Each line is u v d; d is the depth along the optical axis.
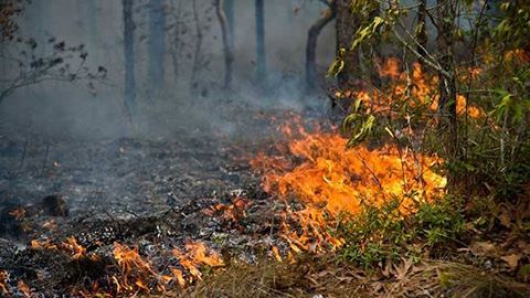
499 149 4.79
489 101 4.84
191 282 4.84
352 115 4.83
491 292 3.84
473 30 4.86
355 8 4.94
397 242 4.50
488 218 4.59
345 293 4.21
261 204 6.98
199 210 7.15
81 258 5.46
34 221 8.13
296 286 4.38
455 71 4.76
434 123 5.14
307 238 5.19
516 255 4.18
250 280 4.45
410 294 4.06
